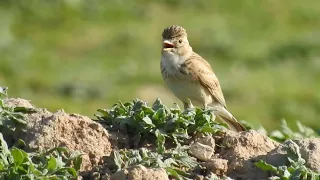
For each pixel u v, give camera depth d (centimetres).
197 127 1572
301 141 1527
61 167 1420
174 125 1549
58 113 1546
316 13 5278
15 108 1569
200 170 1488
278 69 4216
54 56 4312
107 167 1473
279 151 1505
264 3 5350
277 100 3750
